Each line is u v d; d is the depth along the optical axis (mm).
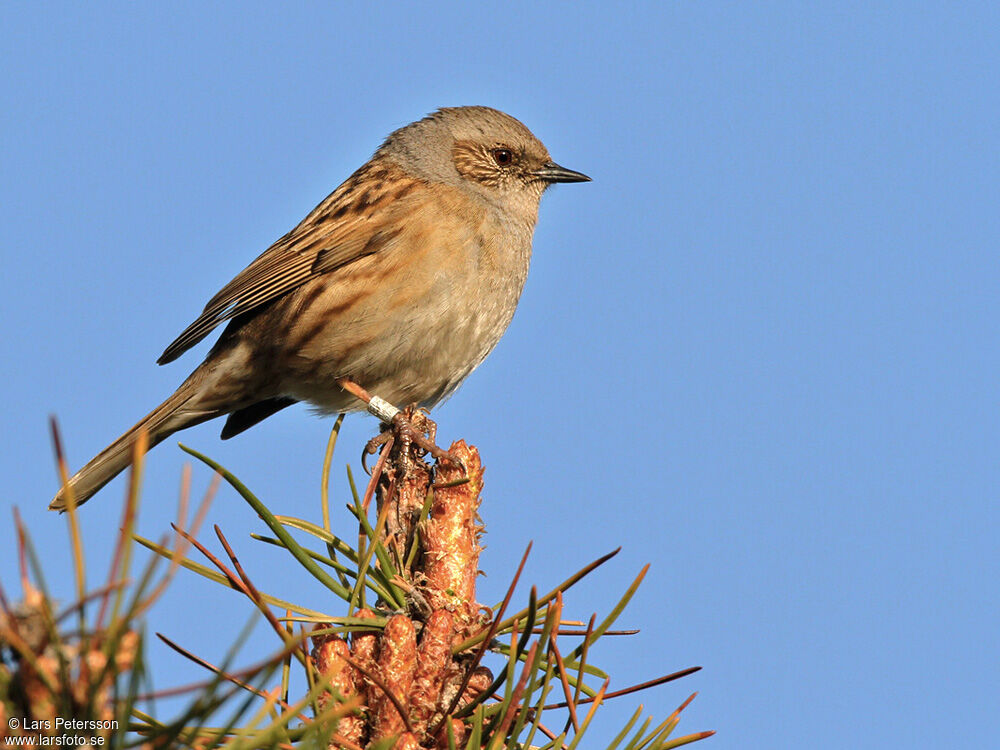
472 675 5715
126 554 3221
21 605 3449
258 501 5664
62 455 3217
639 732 4914
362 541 6082
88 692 3393
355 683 5586
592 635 5020
